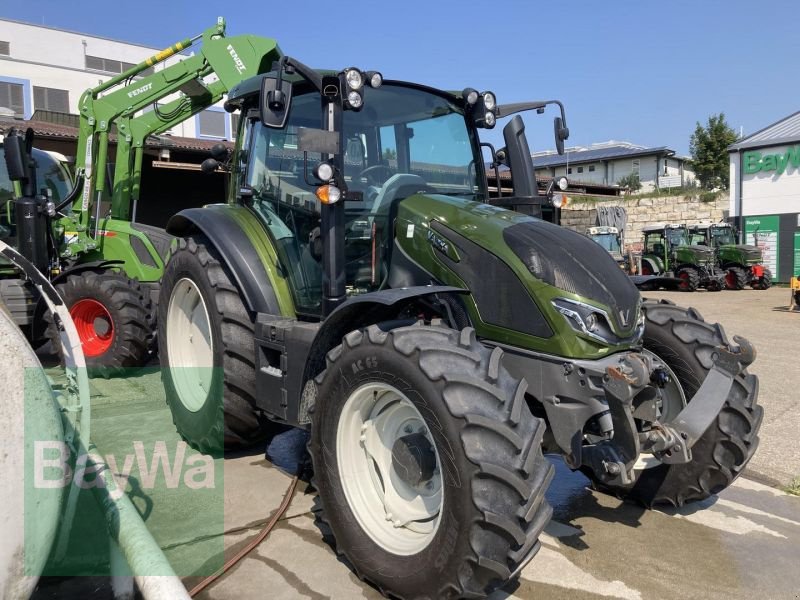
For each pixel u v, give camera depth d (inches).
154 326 227.3
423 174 146.3
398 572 95.3
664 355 130.6
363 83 117.3
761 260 758.5
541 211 149.4
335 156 118.7
